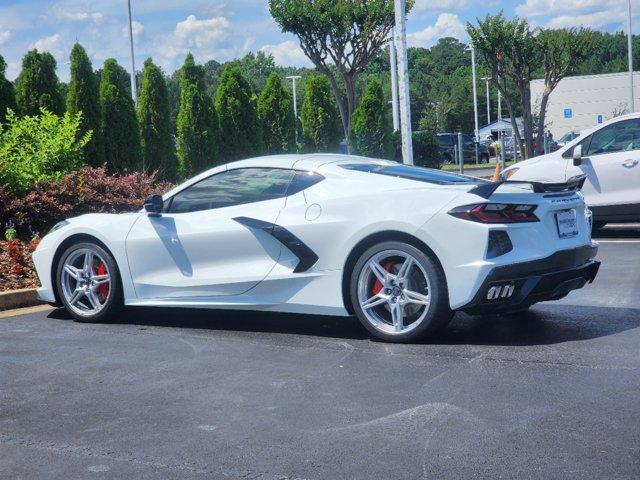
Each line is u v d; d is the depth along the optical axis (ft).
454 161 146.10
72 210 39.14
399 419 14.70
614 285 27.68
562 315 23.00
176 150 59.36
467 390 16.21
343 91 246.88
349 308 20.98
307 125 76.74
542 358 18.37
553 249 19.89
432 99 302.45
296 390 16.71
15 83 52.39
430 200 19.70
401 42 59.52
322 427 14.46
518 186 19.86
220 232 22.39
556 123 171.73
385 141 79.36
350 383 17.06
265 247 21.84
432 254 19.67
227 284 22.27
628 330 20.88
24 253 32.71
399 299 20.08
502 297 19.39
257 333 22.13
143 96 56.65
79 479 12.55
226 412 15.47
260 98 70.95
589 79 168.35
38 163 41.42
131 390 17.11
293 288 21.48
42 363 19.56
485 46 108.68
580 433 13.62
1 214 37.40
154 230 23.34
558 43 109.40
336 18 94.38
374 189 20.72
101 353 20.39
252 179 22.63
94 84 50.16
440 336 20.86
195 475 12.53
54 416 15.60
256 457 13.17
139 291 23.66
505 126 221.87
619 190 40.14
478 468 12.37
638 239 40.24
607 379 16.55
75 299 24.44
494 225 19.10
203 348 20.63
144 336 22.25
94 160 49.88
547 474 12.04
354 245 20.51
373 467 12.57
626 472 12.01
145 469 12.84
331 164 22.07
